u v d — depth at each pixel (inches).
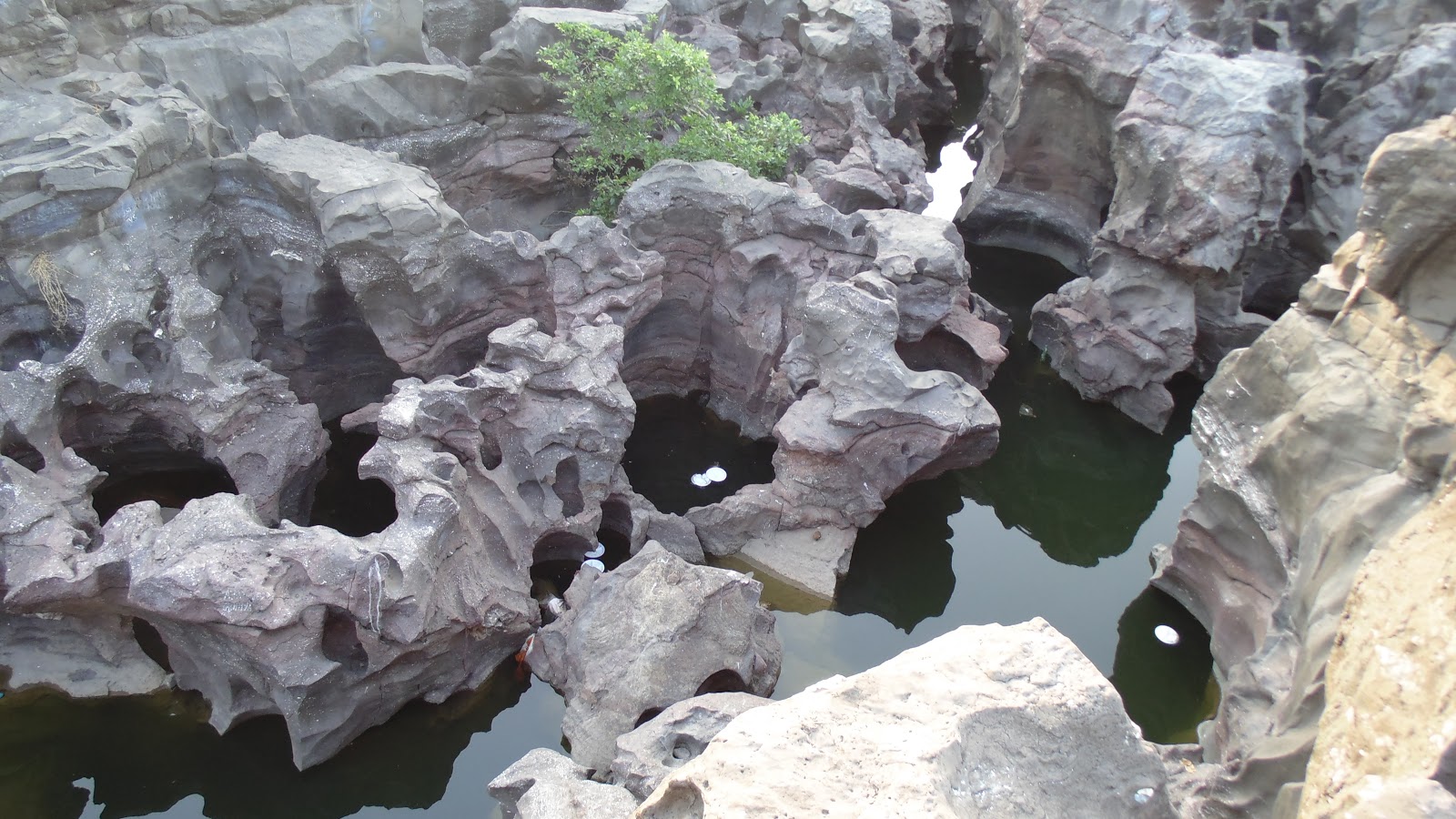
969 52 1336.1
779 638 578.9
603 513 623.5
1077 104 866.1
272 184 612.4
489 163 786.2
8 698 513.7
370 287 605.3
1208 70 742.5
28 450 538.9
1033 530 716.0
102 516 597.0
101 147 551.8
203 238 611.8
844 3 935.7
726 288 698.2
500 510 555.8
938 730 289.4
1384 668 332.2
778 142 781.9
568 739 491.5
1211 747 495.5
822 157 916.0
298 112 705.6
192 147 609.6
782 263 689.6
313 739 488.1
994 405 794.8
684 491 673.6
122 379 564.1
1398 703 322.0
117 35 653.9
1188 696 573.9
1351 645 360.8
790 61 982.4
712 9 1009.5
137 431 593.6
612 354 602.5
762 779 276.1
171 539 470.9
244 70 682.2
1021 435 776.3
